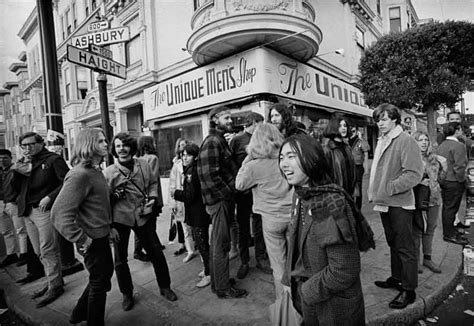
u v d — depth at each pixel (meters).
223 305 2.69
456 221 4.84
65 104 16.14
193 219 3.09
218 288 2.79
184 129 8.98
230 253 3.83
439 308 2.65
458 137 4.77
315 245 1.33
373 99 8.75
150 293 3.04
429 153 3.09
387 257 3.46
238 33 6.27
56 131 4.02
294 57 7.68
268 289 2.91
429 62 7.80
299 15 6.44
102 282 2.34
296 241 1.50
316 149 1.37
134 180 2.84
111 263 2.42
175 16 9.09
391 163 2.45
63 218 2.08
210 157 2.69
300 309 1.54
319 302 1.33
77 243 2.15
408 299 2.48
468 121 18.11
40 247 3.04
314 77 8.60
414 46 8.03
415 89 7.94
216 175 2.68
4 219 4.29
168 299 2.86
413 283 2.44
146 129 10.22
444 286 2.80
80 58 3.93
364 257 3.49
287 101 7.34
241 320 2.43
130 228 2.84
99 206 2.32
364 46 12.35
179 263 3.79
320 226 1.28
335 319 1.34
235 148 3.47
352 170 3.28
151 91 9.80
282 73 7.14
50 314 2.81
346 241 1.22
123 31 4.36
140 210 2.81
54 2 16.34
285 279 1.63
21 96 23.34
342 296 1.34
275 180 2.33
